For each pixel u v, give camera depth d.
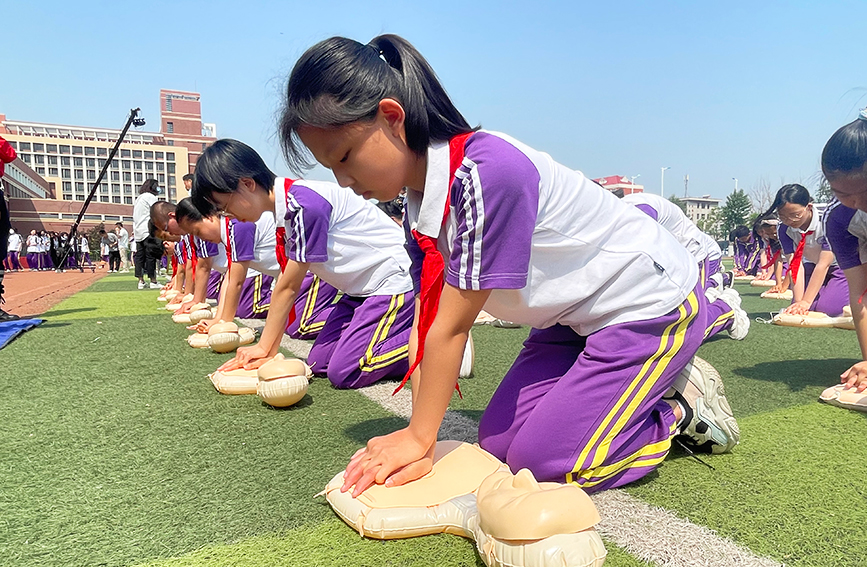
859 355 3.15
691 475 1.51
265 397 2.08
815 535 1.19
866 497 1.37
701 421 1.57
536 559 0.93
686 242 3.53
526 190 1.19
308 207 2.29
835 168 1.66
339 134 1.14
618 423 1.38
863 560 1.10
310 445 1.74
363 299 2.61
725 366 2.86
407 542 1.18
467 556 1.12
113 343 3.44
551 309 1.41
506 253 1.19
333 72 1.11
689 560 1.10
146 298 6.59
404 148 1.21
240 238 3.14
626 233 1.42
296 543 1.17
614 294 1.39
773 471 1.53
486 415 1.58
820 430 1.87
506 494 1.02
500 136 1.27
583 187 1.37
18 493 1.40
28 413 2.04
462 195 1.20
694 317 1.46
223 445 1.74
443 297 1.25
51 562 1.10
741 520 1.25
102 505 1.34
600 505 1.33
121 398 2.24
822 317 4.16
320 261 2.34
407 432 1.35
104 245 18.19
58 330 3.97
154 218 5.02
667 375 1.44
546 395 1.42
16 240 17.55
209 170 2.22
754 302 6.27
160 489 1.43
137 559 1.11
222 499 1.37
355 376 2.46
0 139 4.49
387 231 2.62
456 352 1.28
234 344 3.12
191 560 1.11
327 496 1.31
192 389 2.38
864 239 2.12
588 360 1.40
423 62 1.21
